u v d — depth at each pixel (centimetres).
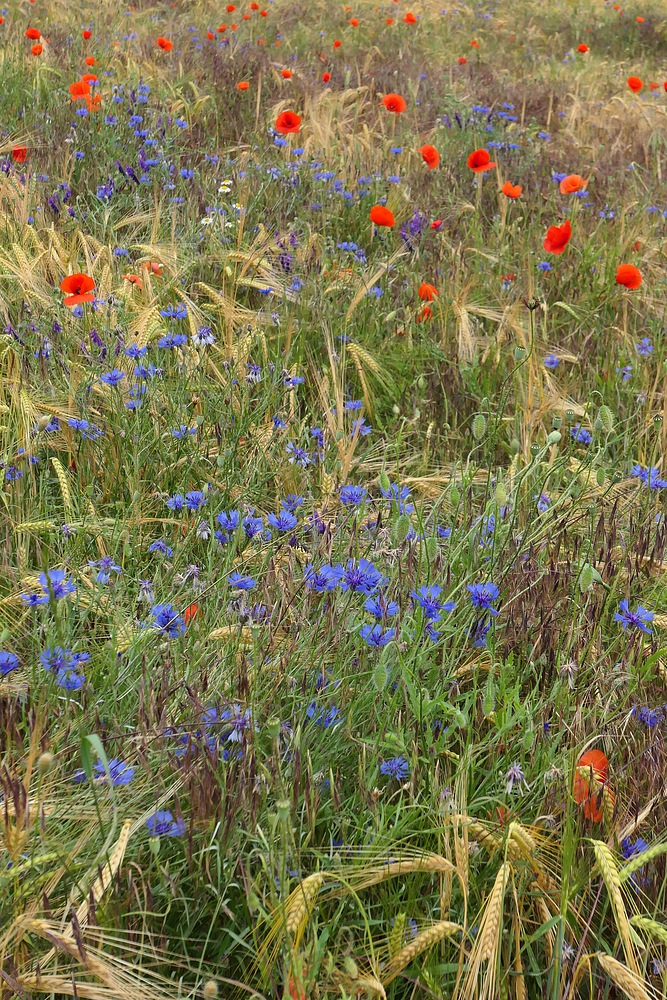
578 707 223
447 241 568
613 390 449
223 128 806
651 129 950
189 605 247
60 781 191
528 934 193
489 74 1159
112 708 216
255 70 982
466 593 255
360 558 271
